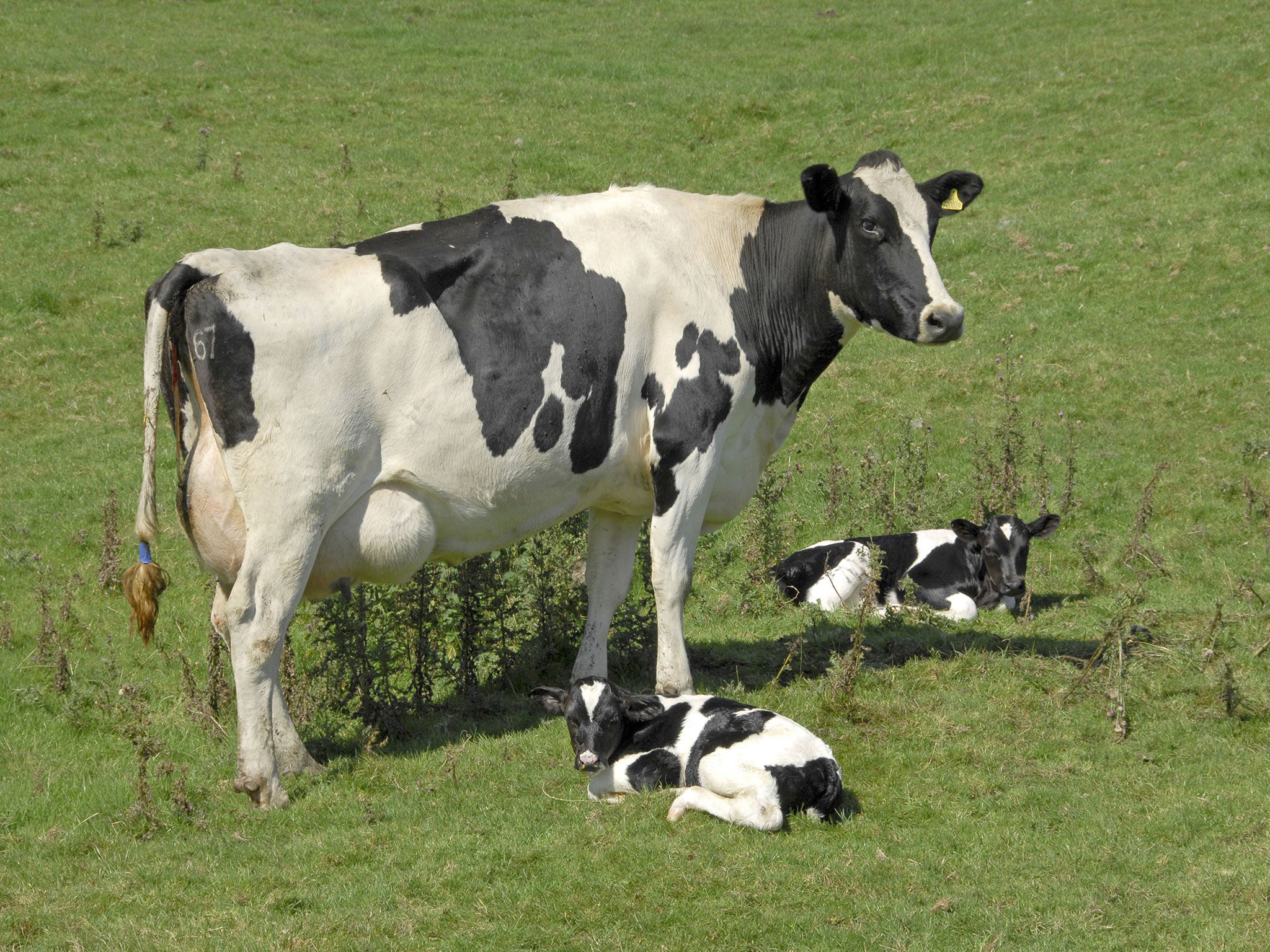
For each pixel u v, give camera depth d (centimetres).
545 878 670
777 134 2802
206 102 2823
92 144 2550
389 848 714
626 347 864
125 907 658
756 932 616
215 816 780
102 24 3406
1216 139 2448
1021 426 1600
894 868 675
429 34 3519
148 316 760
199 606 1206
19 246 2112
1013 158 2530
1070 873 672
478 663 997
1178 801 752
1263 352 1725
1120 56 2984
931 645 1057
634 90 3044
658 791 759
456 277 812
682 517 895
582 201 892
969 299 2005
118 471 1516
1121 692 863
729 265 922
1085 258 2067
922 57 3212
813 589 1209
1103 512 1385
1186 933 613
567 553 1083
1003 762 816
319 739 891
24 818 795
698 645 1080
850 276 909
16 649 1086
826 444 1603
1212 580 1184
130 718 898
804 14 3728
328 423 768
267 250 784
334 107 2855
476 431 812
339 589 825
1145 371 1712
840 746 844
